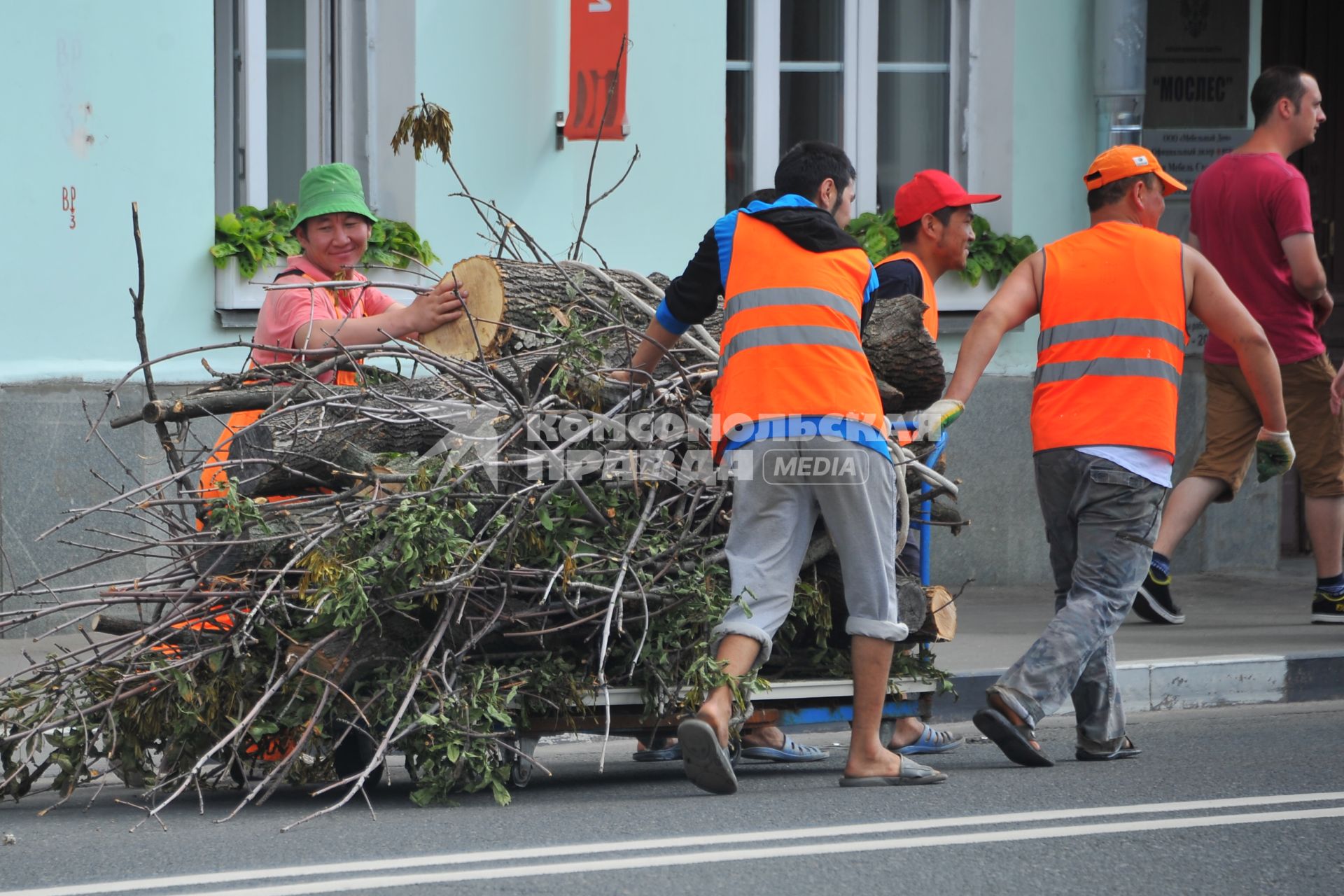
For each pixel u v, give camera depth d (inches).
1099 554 578.9
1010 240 1023.6
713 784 505.7
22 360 816.3
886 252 1004.6
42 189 818.8
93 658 524.4
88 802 538.3
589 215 946.1
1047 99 1037.8
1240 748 627.5
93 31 824.9
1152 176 602.9
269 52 914.7
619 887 406.3
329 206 625.9
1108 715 593.6
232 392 554.9
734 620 509.0
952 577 1002.1
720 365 522.3
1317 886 416.2
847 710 574.9
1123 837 462.6
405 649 511.5
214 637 510.3
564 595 514.0
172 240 847.7
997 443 1006.4
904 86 1053.2
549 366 546.9
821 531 557.3
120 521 820.0
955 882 415.5
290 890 401.4
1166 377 578.6
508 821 485.7
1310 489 859.4
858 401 507.2
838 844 452.8
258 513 501.0
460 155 912.9
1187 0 1058.7
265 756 527.2
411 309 584.7
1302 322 848.3
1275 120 864.3
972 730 703.1
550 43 926.4
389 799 535.8
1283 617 889.5
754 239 516.7
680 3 954.1
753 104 1008.9
